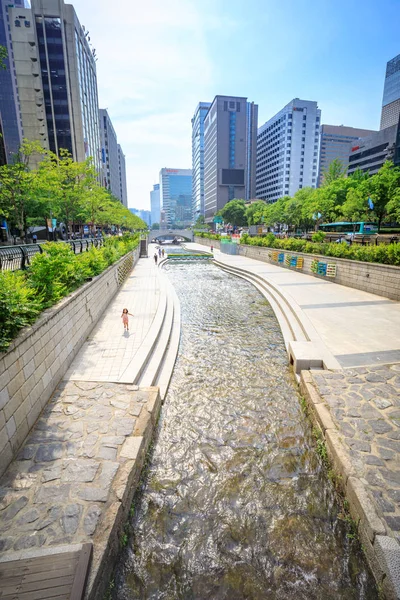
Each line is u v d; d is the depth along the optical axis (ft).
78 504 13.93
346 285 62.90
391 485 15.07
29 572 10.86
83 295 34.60
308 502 16.74
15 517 13.21
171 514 16.20
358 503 14.47
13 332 18.48
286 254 92.58
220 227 309.63
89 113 247.91
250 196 490.49
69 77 210.59
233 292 71.92
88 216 126.62
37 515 13.34
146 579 13.26
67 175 85.51
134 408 21.50
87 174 94.32
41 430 18.98
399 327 37.17
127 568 13.64
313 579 13.24
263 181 478.18
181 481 18.28
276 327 46.16
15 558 11.36
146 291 63.52
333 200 119.65
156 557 14.14
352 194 100.07
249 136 474.90
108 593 12.39
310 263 77.71
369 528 13.34
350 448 17.54
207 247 219.61
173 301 58.85
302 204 151.02
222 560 14.08
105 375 26.23
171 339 39.91
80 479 15.29
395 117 340.59
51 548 11.78
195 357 35.65
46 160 85.71
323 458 19.25
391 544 12.43
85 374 26.40
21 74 206.59
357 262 58.95
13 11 199.41
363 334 34.96
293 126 397.39
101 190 105.91
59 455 16.89
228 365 33.40
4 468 15.69
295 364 29.40
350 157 333.01
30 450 17.24
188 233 328.90
